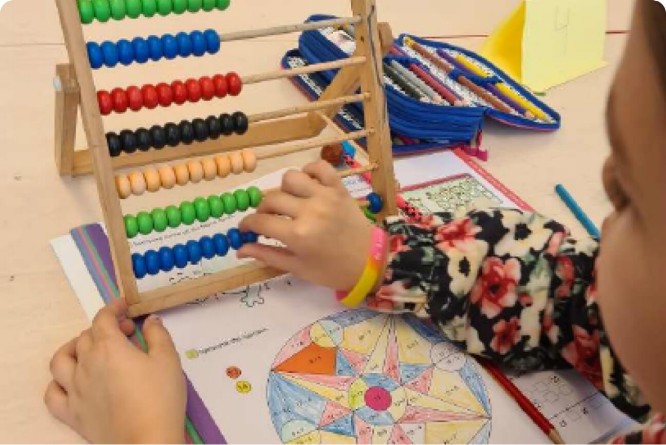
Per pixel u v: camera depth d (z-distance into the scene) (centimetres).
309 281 75
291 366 68
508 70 112
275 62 107
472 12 126
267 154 79
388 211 84
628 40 43
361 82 83
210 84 75
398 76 101
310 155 95
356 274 71
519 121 99
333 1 122
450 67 107
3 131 91
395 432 63
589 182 94
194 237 80
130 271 70
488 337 70
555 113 103
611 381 65
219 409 63
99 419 59
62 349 65
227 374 66
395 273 71
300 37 107
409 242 73
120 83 99
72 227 80
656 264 45
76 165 86
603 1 115
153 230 75
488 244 72
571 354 69
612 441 60
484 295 71
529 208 88
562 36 112
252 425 63
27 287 73
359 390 67
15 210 81
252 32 77
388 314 74
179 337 70
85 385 61
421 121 95
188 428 62
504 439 64
